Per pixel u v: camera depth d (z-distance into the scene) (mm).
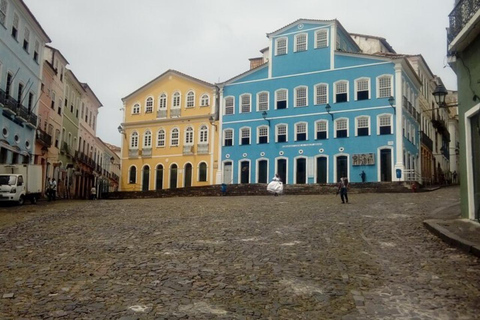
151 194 38594
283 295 6223
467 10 11664
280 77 42531
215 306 5770
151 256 8742
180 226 13227
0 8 27078
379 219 14086
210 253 8992
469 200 12266
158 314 5457
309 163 40000
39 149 35938
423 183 39312
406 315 5426
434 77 50031
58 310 5586
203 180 46031
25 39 31703
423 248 9297
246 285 6703
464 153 12594
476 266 7695
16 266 7941
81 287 6617
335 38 40531
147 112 50781
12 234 11812
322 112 40000
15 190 24531
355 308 5688
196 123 47375
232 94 45094
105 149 65812
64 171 43375
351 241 10219
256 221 14141
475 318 5305
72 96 46094
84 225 13766
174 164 48188
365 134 37875
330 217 14969
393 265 7875
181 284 6762
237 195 34438
